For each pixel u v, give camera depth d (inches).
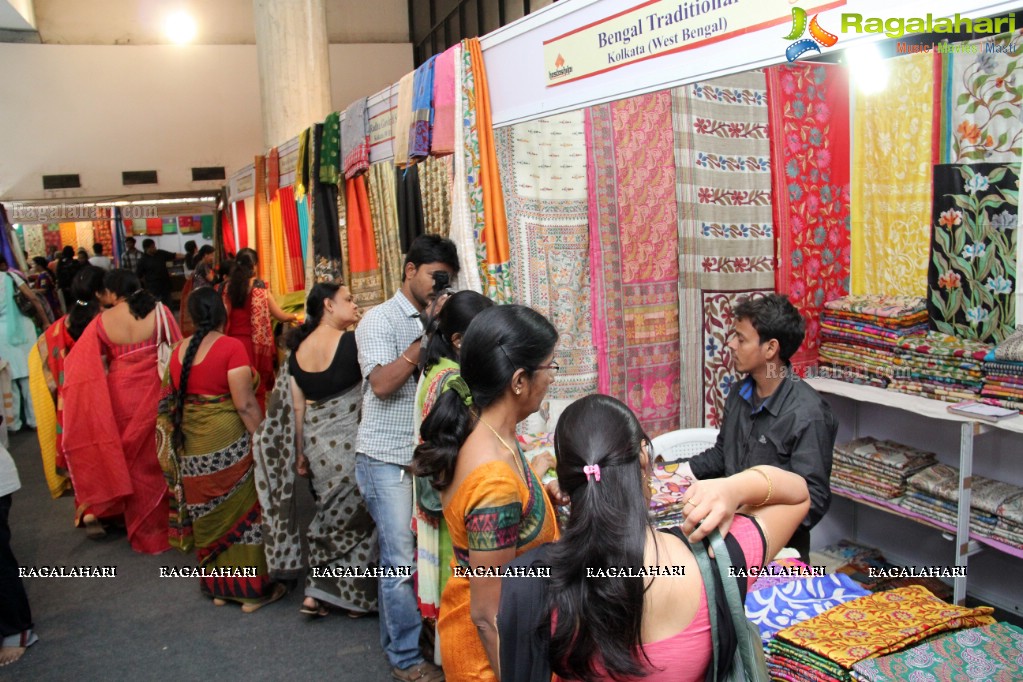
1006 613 111.4
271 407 126.1
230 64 418.9
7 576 124.0
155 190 412.2
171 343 166.9
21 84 387.2
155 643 126.0
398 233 143.3
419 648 112.2
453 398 62.9
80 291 187.5
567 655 44.3
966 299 108.8
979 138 103.8
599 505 44.8
